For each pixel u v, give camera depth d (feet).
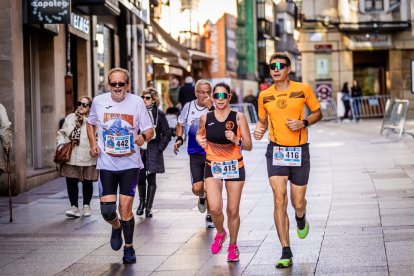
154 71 162.61
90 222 46.14
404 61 178.09
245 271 31.27
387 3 174.50
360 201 48.62
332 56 175.83
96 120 34.53
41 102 74.79
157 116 47.62
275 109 32.45
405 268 29.96
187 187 61.31
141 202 48.03
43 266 33.86
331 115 166.50
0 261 35.12
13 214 49.88
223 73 233.14
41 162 74.49
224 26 232.94
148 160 47.32
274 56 32.37
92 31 94.58
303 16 175.11
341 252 33.65
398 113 103.45
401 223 39.86
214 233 40.86
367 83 188.03
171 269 32.40
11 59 59.98
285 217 32.27
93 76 94.84
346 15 174.29
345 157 79.05
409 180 58.23
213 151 33.47
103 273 32.17
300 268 31.19
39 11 65.05
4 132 44.96
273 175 32.60
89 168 48.14
